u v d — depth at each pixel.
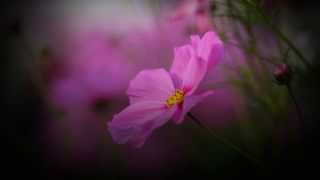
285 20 0.50
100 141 0.53
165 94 0.35
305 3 0.52
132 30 0.57
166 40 0.54
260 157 0.41
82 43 0.58
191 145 0.48
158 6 0.54
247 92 0.44
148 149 0.50
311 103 0.41
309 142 0.38
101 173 0.53
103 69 0.51
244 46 0.41
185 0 0.48
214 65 0.33
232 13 0.41
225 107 0.49
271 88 0.43
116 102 0.51
